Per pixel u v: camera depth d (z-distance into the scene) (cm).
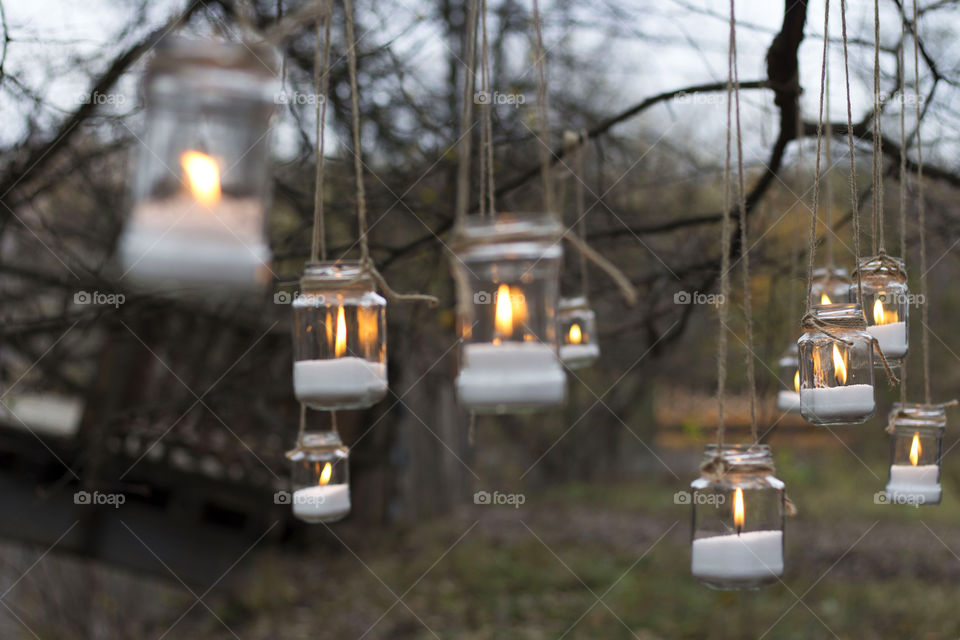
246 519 699
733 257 366
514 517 1019
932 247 391
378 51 391
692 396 1288
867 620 595
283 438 482
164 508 648
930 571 716
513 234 147
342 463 226
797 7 275
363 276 176
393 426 829
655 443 1375
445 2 408
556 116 443
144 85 131
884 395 595
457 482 1082
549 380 149
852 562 757
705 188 470
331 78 380
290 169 397
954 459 993
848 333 193
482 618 641
